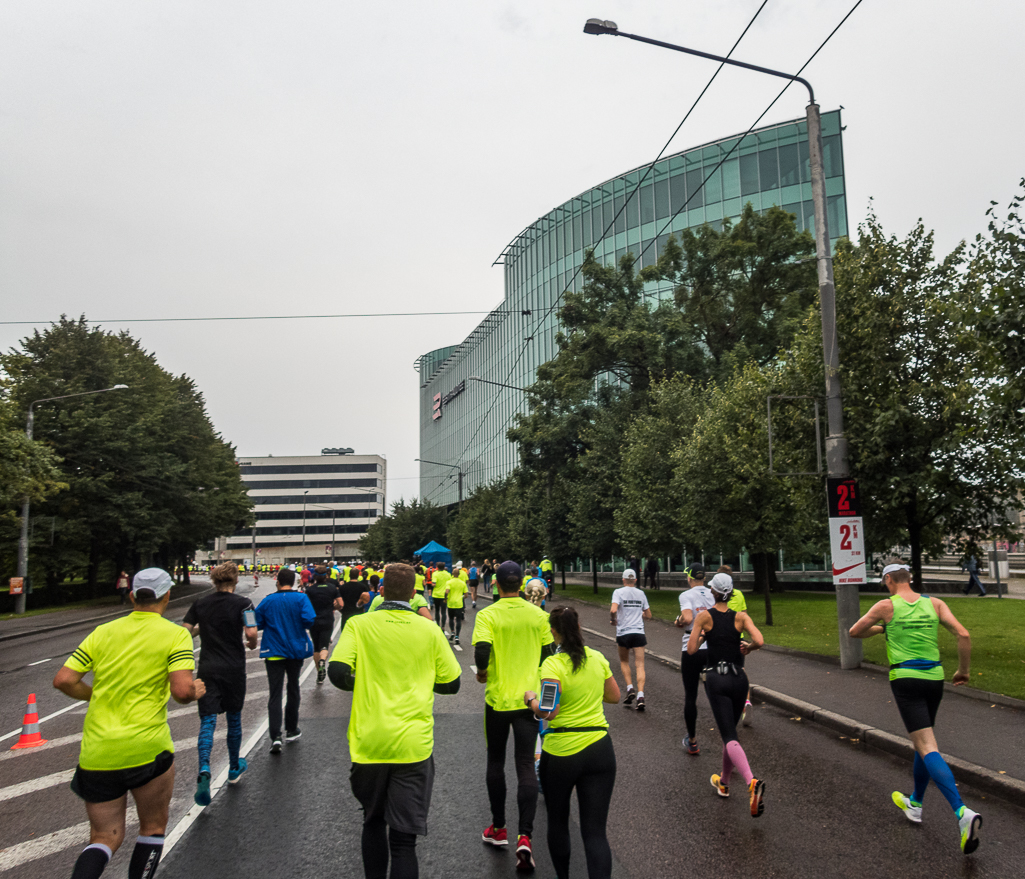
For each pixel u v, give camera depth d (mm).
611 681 4391
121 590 42188
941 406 12984
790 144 46094
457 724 9180
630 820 5609
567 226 60031
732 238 33000
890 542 14383
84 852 3729
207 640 6344
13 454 24797
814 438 14523
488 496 55281
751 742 8102
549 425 37750
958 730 7840
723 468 20094
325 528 154625
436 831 5473
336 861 4867
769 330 31906
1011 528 13328
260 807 5984
